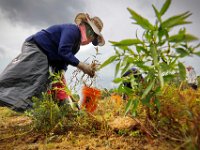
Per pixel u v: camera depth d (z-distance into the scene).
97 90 1.25
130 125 1.00
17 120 1.62
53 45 1.52
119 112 1.16
